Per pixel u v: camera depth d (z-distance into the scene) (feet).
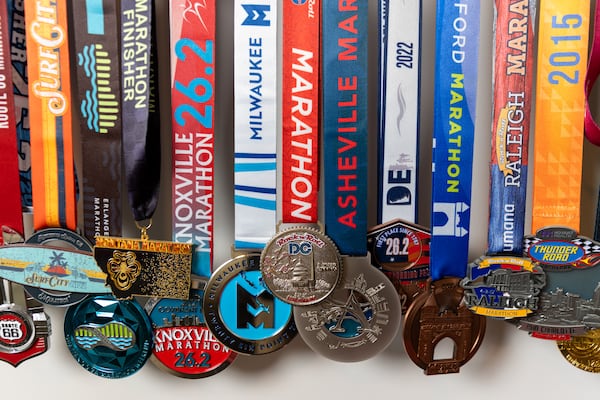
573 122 2.09
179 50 1.97
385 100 2.09
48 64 1.97
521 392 2.47
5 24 1.94
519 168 2.08
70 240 2.03
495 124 2.06
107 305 2.06
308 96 2.04
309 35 2.01
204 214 2.09
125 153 1.96
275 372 2.35
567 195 2.13
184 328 2.11
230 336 2.08
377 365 2.38
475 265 2.09
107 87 1.98
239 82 2.01
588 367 2.26
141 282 2.02
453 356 2.21
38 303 2.07
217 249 2.23
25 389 2.27
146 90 1.93
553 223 2.14
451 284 2.13
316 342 2.09
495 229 2.11
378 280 2.08
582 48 2.05
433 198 2.07
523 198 2.10
